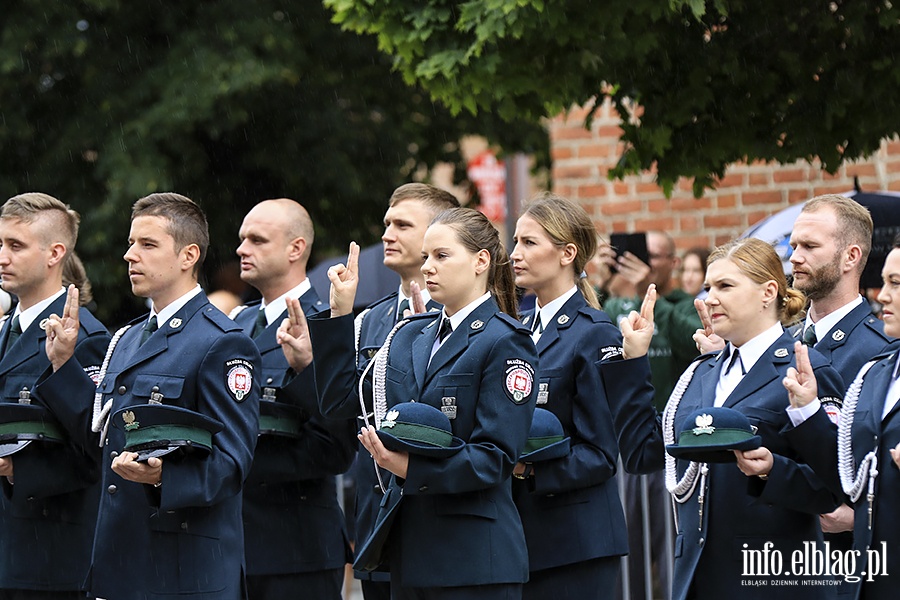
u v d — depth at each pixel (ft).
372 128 60.64
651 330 24.58
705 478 23.06
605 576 25.81
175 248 25.40
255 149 57.57
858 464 21.77
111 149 54.54
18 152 57.62
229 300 43.42
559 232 26.25
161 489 23.48
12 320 29.04
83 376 26.55
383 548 23.32
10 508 28.09
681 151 33.50
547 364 25.99
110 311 56.95
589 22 30.17
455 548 22.31
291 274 30.27
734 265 23.18
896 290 21.74
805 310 28.43
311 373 27.45
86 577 25.46
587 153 50.14
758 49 32.63
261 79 53.36
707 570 22.94
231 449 24.20
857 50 31.99
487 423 22.34
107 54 56.80
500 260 24.38
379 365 23.79
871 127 32.50
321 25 57.41
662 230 49.26
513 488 25.62
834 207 26.63
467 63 31.58
